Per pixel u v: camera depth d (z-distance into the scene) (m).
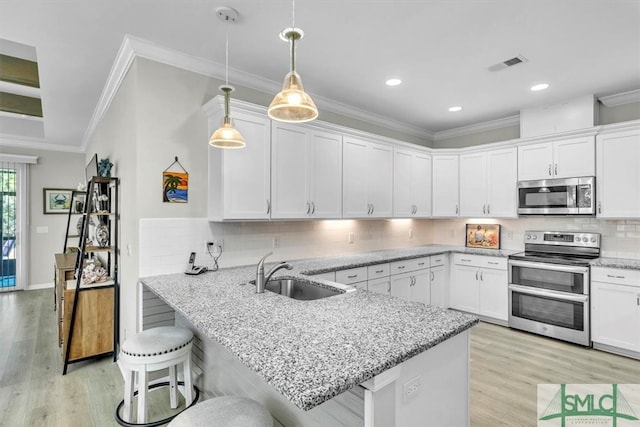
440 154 4.63
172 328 2.18
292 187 3.03
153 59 2.57
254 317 1.57
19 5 2.04
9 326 4.03
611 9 2.06
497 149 4.22
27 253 5.89
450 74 3.02
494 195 4.24
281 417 1.57
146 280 2.41
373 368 1.06
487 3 2.02
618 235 3.55
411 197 4.33
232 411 1.31
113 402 2.37
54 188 6.12
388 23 2.23
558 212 3.67
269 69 2.93
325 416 1.33
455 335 1.46
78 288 2.84
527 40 2.44
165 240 2.63
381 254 4.00
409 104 3.83
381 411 1.15
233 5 2.04
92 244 3.64
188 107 2.76
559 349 3.27
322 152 3.30
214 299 1.89
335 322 1.50
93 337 2.93
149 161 2.56
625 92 3.41
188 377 2.11
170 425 1.24
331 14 2.13
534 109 3.92
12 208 5.80
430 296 4.21
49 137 5.64
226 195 2.60
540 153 3.85
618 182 3.31
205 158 2.86
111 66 2.93
